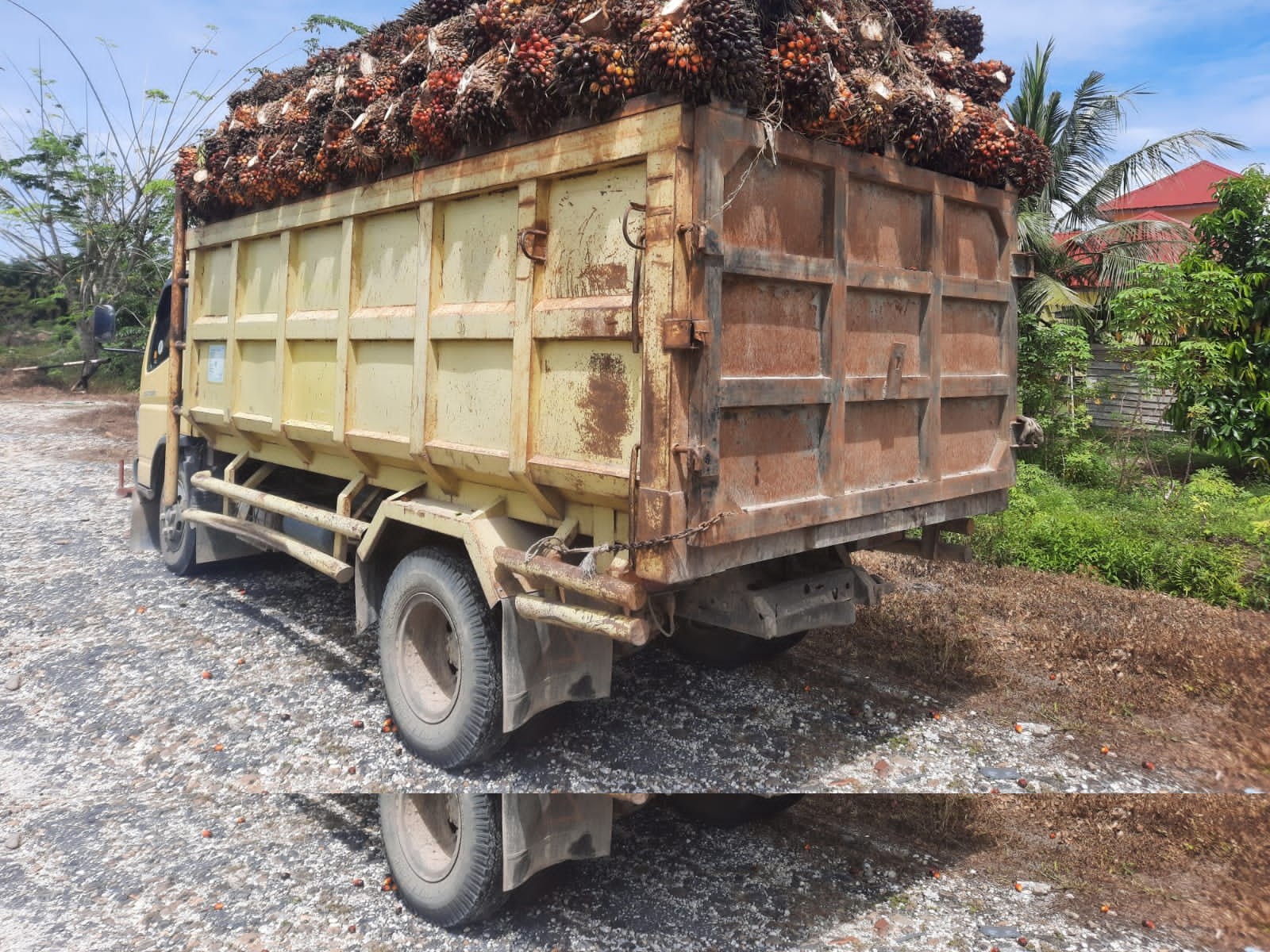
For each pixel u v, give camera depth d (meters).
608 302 2.90
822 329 3.24
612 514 3.09
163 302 6.70
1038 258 12.34
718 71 2.62
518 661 3.20
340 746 3.83
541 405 3.18
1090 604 6.04
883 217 3.51
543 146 3.08
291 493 5.39
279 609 5.59
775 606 3.25
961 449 4.06
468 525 3.37
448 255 3.64
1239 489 9.40
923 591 6.25
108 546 7.17
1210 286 10.02
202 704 4.35
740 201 2.86
